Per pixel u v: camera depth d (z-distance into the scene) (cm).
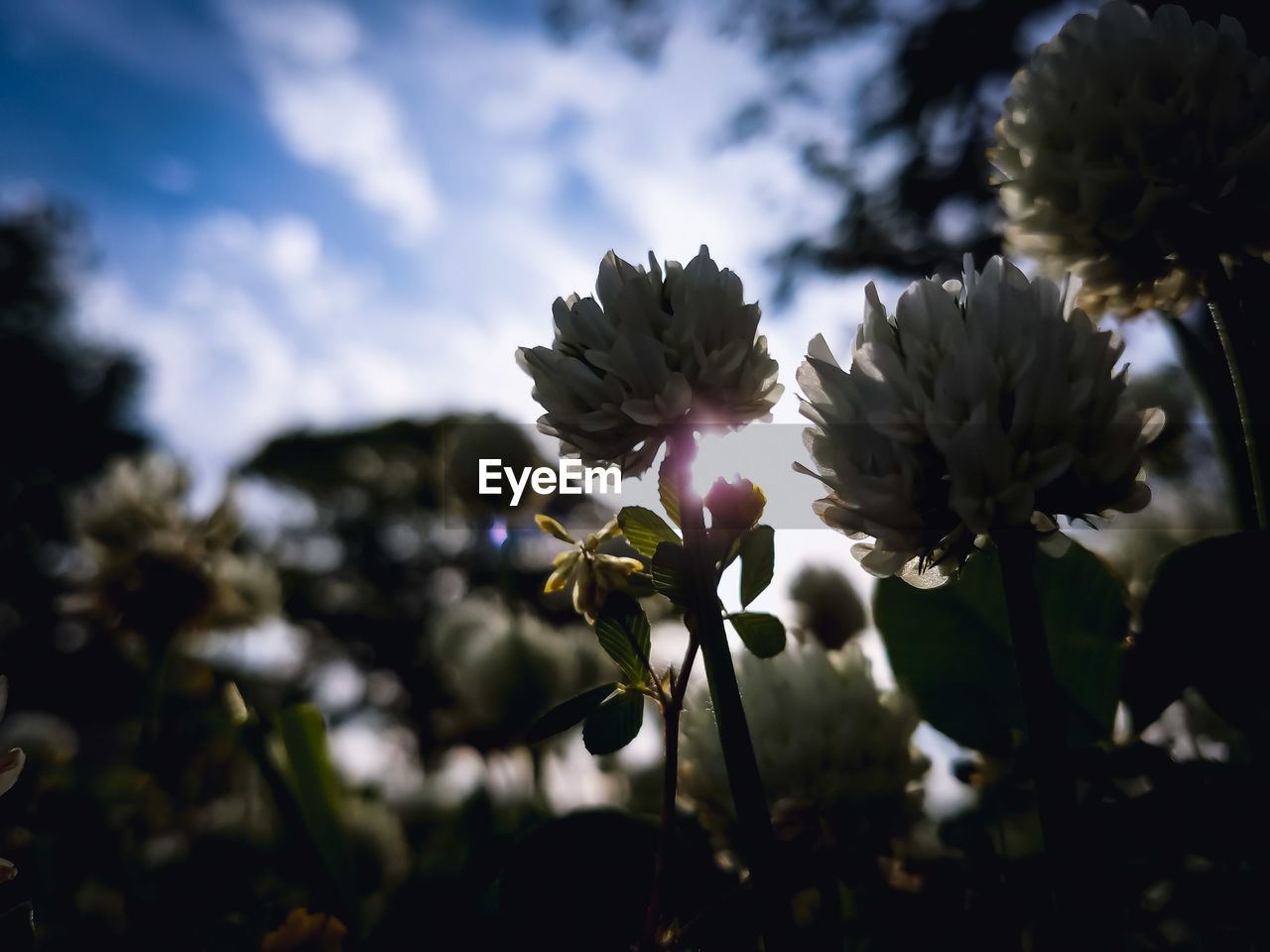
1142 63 8
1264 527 7
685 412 6
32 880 10
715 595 6
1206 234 7
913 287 6
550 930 7
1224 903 6
